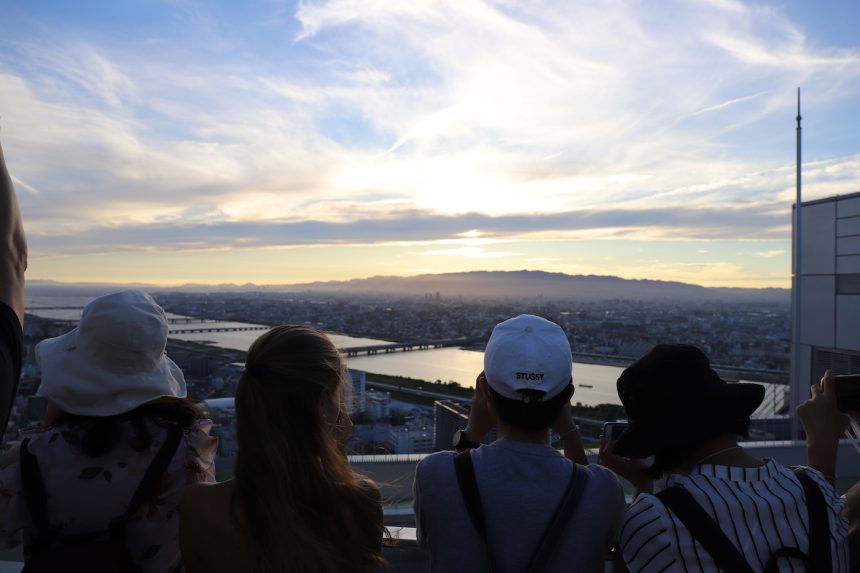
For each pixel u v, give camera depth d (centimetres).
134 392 140
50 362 140
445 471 140
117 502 137
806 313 1045
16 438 145
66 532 135
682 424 128
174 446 144
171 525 143
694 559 118
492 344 148
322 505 129
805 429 157
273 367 131
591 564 132
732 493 122
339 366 139
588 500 135
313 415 132
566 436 166
